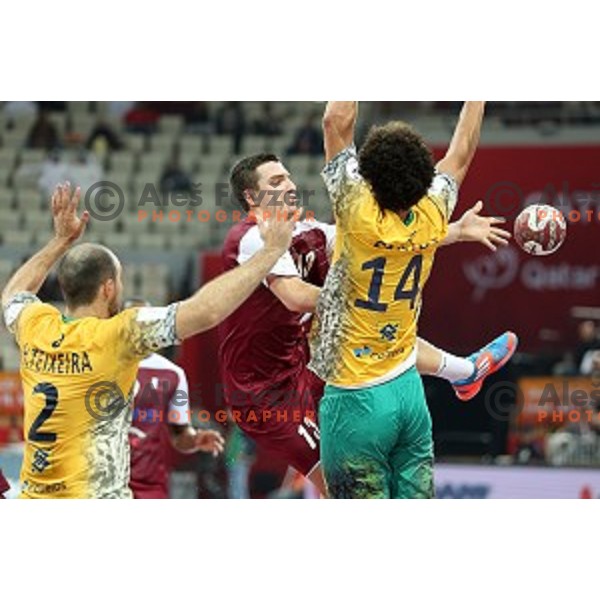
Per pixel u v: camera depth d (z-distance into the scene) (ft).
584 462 144.05
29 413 72.90
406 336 77.87
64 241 77.10
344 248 75.92
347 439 77.56
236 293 68.18
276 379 90.84
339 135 77.20
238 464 139.54
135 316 70.38
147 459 103.86
